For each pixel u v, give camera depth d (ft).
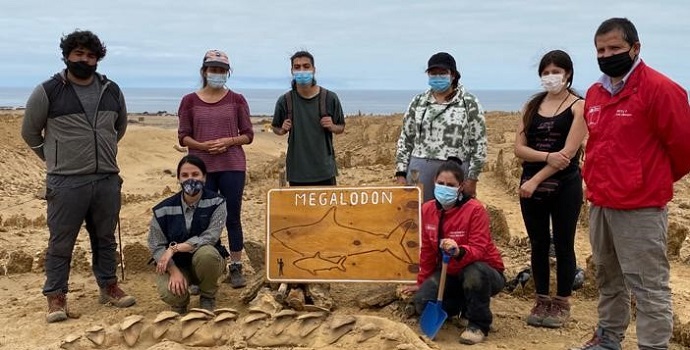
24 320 21.18
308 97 22.93
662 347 16.48
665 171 16.08
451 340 19.33
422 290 19.92
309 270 21.01
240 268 24.27
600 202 16.76
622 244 16.57
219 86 22.99
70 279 26.16
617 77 16.29
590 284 23.41
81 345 18.71
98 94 20.98
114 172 21.66
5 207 50.80
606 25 16.02
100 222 21.72
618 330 18.12
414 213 20.57
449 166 19.16
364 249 20.80
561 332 19.97
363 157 71.36
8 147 76.38
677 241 30.04
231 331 18.95
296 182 23.15
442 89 20.54
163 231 21.30
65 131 20.53
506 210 41.32
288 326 18.74
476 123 20.65
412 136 21.72
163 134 108.17
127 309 22.09
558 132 19.04
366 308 21.61
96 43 20.18
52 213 20.88
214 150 22.89
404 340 17.63
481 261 19.17
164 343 18.48
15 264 27.48
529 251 28.78
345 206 21.04
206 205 21.36
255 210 41.52
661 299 16.40
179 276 20.53
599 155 16.66
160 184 76.84
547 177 19.04
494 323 20.63
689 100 15.99
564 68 18.93
